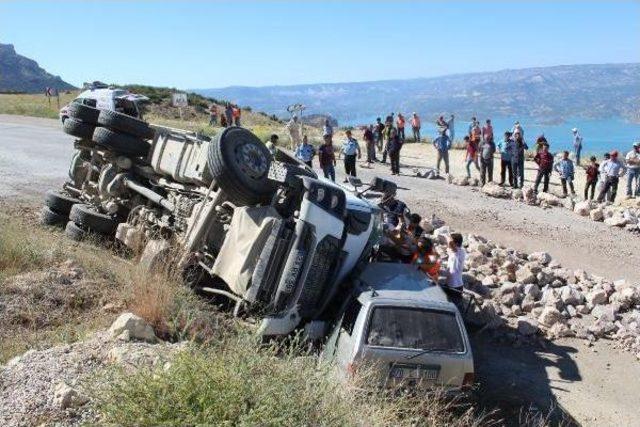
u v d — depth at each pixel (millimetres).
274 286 7488
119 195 10625
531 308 11094
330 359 6969
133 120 10305
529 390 8500
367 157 25438
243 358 4691
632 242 15938
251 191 7832
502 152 21156
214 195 8570
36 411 4504
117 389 4266
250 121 50188
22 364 5305
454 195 19453
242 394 4273
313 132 38469
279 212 7883
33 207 13438
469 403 6805
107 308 7172
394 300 6934
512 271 12258
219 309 8195
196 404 4164
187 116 51375
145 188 10148
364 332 6684
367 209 8609
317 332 7637
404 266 8359
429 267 9289
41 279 7695
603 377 9102
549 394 8438
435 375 6605
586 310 11125
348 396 5270
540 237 15703
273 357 4984
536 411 7902
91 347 5645
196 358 4492
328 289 7859
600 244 15570
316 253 7672
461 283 9906
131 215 10148
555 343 10164
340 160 25391
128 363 4633
